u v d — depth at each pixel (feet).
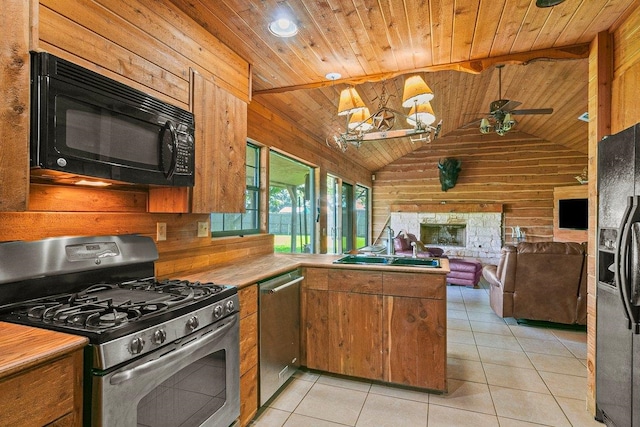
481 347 10.88
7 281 4.38
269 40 7.47
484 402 7.68
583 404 7.59
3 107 3.60
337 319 8.76
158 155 5.53
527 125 23.67
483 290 18.86
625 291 5.58
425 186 27.45
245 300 6.60
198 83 6.64
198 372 5.11
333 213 20.27
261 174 11.85
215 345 5.42
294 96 12.22
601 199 6.72
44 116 3.88
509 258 12.89
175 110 5.89
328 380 8.67
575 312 12.34
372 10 6.41
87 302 4.62
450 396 7.93
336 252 20.20
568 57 7.86
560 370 9.27
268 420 6.98
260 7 6.33
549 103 18.42
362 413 7.25
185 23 6.38
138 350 4.01
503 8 6.29
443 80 15.47
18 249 4.58
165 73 5.88
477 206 25.76
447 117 21.97
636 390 5.53
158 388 4.35
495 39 7.41
